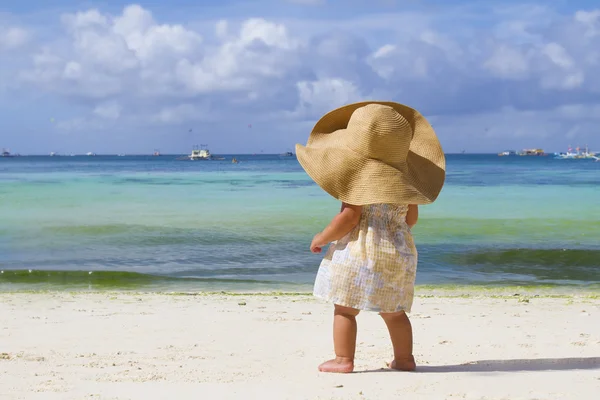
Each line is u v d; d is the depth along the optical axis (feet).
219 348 18.02
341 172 14.34
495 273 37.14
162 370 15.10
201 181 135.13
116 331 20.59
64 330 20.72
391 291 14.34
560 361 16.14
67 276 35.32
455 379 13.92
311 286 33.35
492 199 81.87
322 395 12.54
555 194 91.15
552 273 37.06
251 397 12.40
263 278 35.47
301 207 70.74
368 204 14.15
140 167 285.84
